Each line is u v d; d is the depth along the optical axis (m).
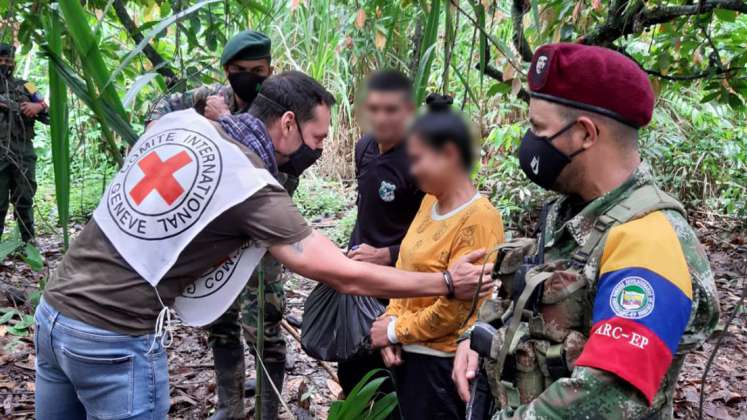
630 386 1.08
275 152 1.88
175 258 1.61
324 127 1.90
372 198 2.39
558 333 1.21
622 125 1.21
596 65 1.19
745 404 3.39
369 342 2.20
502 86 2.89
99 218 1.71
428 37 1.88
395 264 2.32
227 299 1.70
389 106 2.24
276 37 7.20
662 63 2.99
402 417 2.10
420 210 2.12
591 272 1.18
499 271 1.49
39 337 1.74
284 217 1.62
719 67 2.94
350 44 4.15
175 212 1.60
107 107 1.69
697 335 1.18
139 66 3.55
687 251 1.14
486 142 6.21
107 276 1.65
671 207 1.17
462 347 1.76
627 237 1.13
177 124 1.72
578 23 2.81
